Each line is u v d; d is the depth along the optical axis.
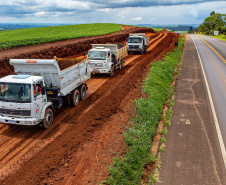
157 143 8.68
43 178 5.97
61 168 6.40
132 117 9.98
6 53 22.75
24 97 7.81
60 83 9.84
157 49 35.88
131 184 6.18
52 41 34.41
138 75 17.50
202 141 8.73
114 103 11.55
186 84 17.16
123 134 8.35
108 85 15.24
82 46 32.88
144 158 7.41
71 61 12.90
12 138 8.11
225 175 6.74
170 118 10.96
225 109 12.01
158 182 6.49
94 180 5.91
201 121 10.52
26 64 9.52
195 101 13.30
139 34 33.06
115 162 6.62
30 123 8.01
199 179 6.59
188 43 54.16
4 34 55.34
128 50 30.00
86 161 6.73
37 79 8.18
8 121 8.12
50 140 8.00
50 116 9.03
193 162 7.41
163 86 15.54
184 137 9.09
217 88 15.98
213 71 21.80
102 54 16.81
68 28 75.50
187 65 24.97
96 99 12.46
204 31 156.50
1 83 7.93
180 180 6.57
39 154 7.09
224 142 8.62
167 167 7.18
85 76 12.85
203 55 33.19
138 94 12.84
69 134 8.41
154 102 12.06
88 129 8.73
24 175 6.08
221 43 58.62
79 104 11.75
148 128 9.29
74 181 5.86
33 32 60.88
